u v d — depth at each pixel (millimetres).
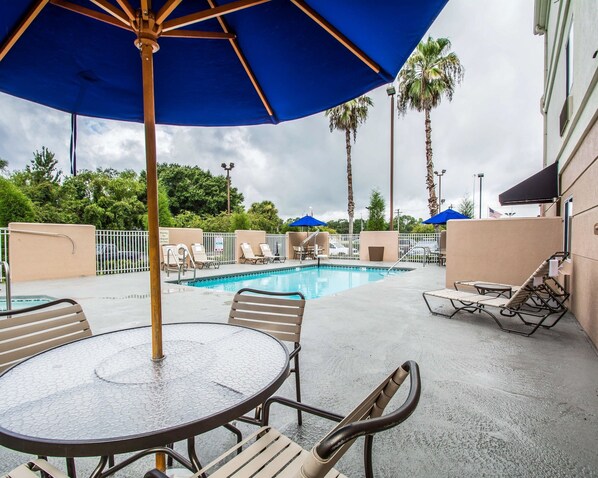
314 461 720
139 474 1716
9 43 1939
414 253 15312
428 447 1915
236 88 2688
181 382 1329
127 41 2299
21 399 1201
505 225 6426
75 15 2088
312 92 2635
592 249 3848
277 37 2281
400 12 1779
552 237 6031
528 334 4047
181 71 2553
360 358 3301
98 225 17062
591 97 3926
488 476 1687
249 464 1237
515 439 1986
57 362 1539
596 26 3602
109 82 2475
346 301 6145
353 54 2271
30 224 8766
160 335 1542
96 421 1054
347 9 1911
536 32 8445
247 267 12992
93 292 7059
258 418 1938
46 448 939
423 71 16594
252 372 1424
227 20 2250
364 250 16078
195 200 28969
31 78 2281
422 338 3953
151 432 986
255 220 24703
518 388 2652
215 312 5234
